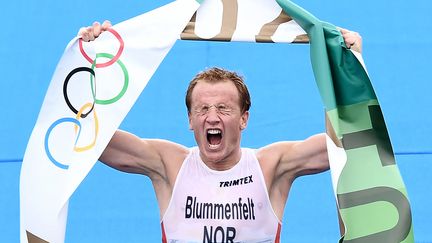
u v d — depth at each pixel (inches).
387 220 668.7
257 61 1091.3
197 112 697.0
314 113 1056.8
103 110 693.9
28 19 1108.5
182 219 709.3
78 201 1000.9
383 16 1105.4
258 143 1039.0
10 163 1024.2
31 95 1066.1
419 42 1087.0
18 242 985.5
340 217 677.3
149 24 705.0
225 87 695.1
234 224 701.9
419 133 1032.8
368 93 685.9
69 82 705.0
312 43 684.7
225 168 713.0
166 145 729.6
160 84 1072.8
